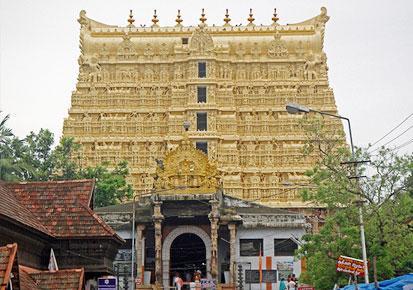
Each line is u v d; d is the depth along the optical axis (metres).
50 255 40.69
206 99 120.81
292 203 113.69
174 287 77.88
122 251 81.06
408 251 53.62
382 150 54.62
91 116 122.06
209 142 118.06
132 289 72.81
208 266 79.75
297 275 82.00
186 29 127.81
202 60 122.12
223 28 127.88
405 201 53.91
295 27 127.69
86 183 44.53
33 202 43.19
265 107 122.12
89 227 41.84
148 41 126.38
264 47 126.06
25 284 33.28
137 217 81.12
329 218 55.16
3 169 83.75
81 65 125.62
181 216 79.44
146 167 118.75
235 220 80.50
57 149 107.56
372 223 53.34
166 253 80.44
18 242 37.75
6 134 95.38
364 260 46.16
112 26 128.62
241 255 83.00
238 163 118.44
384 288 36.53
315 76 124.19
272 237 83.25
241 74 124.25
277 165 118.69
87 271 41.56
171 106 121.00
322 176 56.31
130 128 121.19
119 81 123.81
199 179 80.81
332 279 55.69
